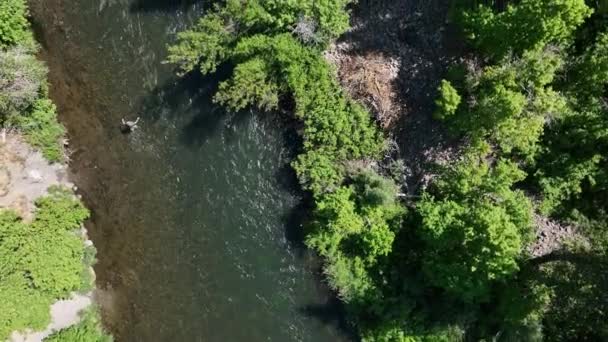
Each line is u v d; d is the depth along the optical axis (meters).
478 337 29.23
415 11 28.02
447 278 27.75
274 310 31.56
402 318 29.69
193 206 31.55
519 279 27.92
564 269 26.91
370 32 28.59
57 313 30.98
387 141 29.00
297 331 31.52
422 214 28.12
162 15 30.38
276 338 31.62
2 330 29.92
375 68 28.45
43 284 30.47
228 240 31.55
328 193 29.55
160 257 31.77
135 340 31.94
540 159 27.69
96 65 31.27
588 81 25.75
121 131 31.38
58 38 31.22
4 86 28.92
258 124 30.62
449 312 29.34
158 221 31.67
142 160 31.53
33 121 30.62
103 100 31.36
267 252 31.38
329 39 28.03
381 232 28.89
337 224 28.89
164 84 30.84
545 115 26.14
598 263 26.36
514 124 25.62
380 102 28.50
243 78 27.73
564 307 26.91
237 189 31.25
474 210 26.50
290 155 30.61
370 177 28.67
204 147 31.14
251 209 31.31
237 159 31.08
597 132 25.62
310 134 29.33
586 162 26.95
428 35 27.98
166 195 31.61
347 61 28.81
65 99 31.45
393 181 29.33
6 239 30.05
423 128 28.61
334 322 31.12
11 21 29.98
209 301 31.67
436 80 28.03
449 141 28.36
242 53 27.83
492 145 27.55
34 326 30.36
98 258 31.83
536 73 25.02
